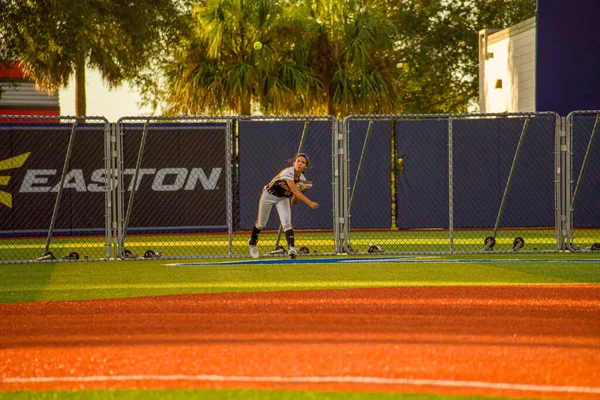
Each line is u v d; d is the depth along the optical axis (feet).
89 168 207.31
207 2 320.70
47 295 103.81
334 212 151.84
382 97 326.03
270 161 205.87
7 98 360.28
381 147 203.82
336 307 90.89
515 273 123.13
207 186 206.28
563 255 150.20
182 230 205.67
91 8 301.84
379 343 71.31
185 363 64.28
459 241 190.08
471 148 207.21
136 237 211.20
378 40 328.49
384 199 204.54
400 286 108.58
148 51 336.90
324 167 205.67
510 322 81.25
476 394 55.01
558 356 66.18
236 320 83.35
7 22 279.28
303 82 312.50
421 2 504.02
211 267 134.31
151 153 205.46
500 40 316.60
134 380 59.26
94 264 141.38
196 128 206.69
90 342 72.95
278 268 131.44
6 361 65.57
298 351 68.23
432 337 73.87
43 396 55.31
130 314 87.92
